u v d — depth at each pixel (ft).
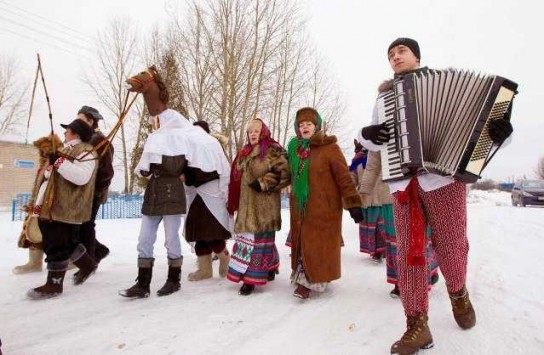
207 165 13.92
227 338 9.22
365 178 15.75
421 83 8.19
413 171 8.09
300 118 13.29
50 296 12.41
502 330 9.12
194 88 68.23
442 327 9.57
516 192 69.72
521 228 26.89
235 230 13.32
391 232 12.89
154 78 13.78
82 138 13.50
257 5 68.03
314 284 12.31
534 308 10.50
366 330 9.71
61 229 12.57
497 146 7.86
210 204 14.69
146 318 10.57
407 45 9.04
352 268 17.39
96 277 15.26
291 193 13.23
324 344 8.86
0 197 69.10
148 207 12.87
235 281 13.19
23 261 18.57
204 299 12.44
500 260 16.60
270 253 13.51
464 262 8.82
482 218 35.91
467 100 7.88
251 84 67.05
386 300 12.35
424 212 8.80
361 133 8.86
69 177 12.20
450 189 8.33
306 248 12.41
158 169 13.14
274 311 11.23
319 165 12.68
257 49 69.10
